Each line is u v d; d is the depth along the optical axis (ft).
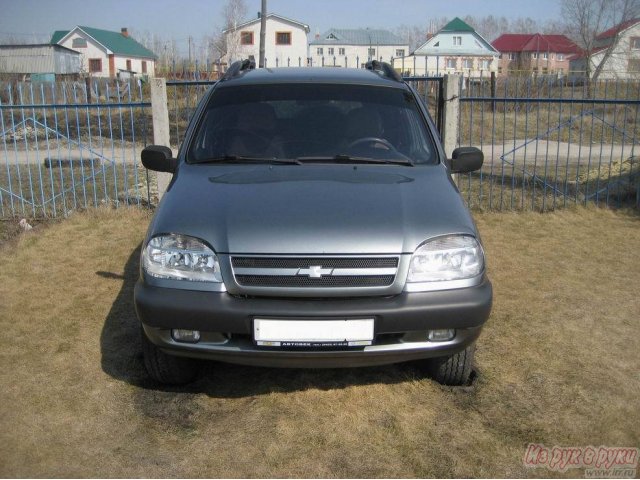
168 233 9.82
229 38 120.98
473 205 27.53
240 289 9.27
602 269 18.57
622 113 68.39
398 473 8.93
